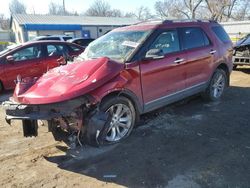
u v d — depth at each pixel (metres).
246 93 7.63
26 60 8.96
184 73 5.67
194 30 6.08
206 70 6.27
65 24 36.81
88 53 5.41
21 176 3.79
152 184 3.52
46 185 3.58
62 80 4.17
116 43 5.25
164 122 5.48
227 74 7.02
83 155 4.29
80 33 38.06
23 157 4.30
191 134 4.91
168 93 5.39
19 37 38.47
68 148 4.52
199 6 40.34
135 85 4.70
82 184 3.58
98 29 39.72
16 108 3.99
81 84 4.02
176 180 3.57
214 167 3.84
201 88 6.27
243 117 5.70
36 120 4.14
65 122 4.16
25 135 4.15
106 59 4.47
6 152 4.47
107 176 3.73
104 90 4.18
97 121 4.10
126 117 4.72
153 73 4.99
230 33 20.25
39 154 4.37
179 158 4.11
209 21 6.70
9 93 8.88
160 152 4.30
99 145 4.36
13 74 8.78
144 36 5.09
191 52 5.80
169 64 5.28
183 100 6.75
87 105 4.05
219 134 4.89
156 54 4.78
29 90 4.23
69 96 3.86
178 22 5.78
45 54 9.26
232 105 6.50
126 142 4.65
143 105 4.95
